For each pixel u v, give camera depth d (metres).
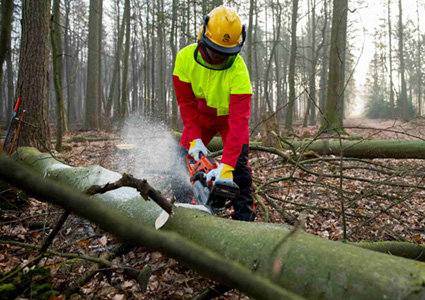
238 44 2.29
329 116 9.28
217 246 1.52
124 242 0.98
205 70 2.45
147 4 19.27
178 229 1.75
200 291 2.09
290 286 1.21
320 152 6.48
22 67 5.14
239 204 2.58
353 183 4.82
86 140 11.25
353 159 4.22
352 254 1.19
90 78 17.47
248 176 2.56
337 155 6.54
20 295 1.58
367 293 1.04
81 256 1.73
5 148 4.78
